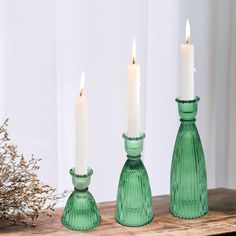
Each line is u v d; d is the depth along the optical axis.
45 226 1.23
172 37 1.58
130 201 1.22
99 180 1.59
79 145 1.18
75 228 1.21
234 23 1.66
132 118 1.19
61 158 1.55
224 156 1.76
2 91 1.45
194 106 1.22
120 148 1.58
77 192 1.21
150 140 1.63
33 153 1.49
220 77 1.71
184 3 1.59
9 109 1.46
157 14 1.56
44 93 1.47
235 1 1.64
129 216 1.22
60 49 1.49
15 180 1.21
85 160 1.19
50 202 1.53
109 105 1.55
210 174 1.72
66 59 1.50
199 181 1.25
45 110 1.48
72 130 1.54
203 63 1.65
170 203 1.29
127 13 1.50
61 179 1.56
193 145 1.24
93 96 1.53
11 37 1.42
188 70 1.21
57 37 1.47
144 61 1.51
